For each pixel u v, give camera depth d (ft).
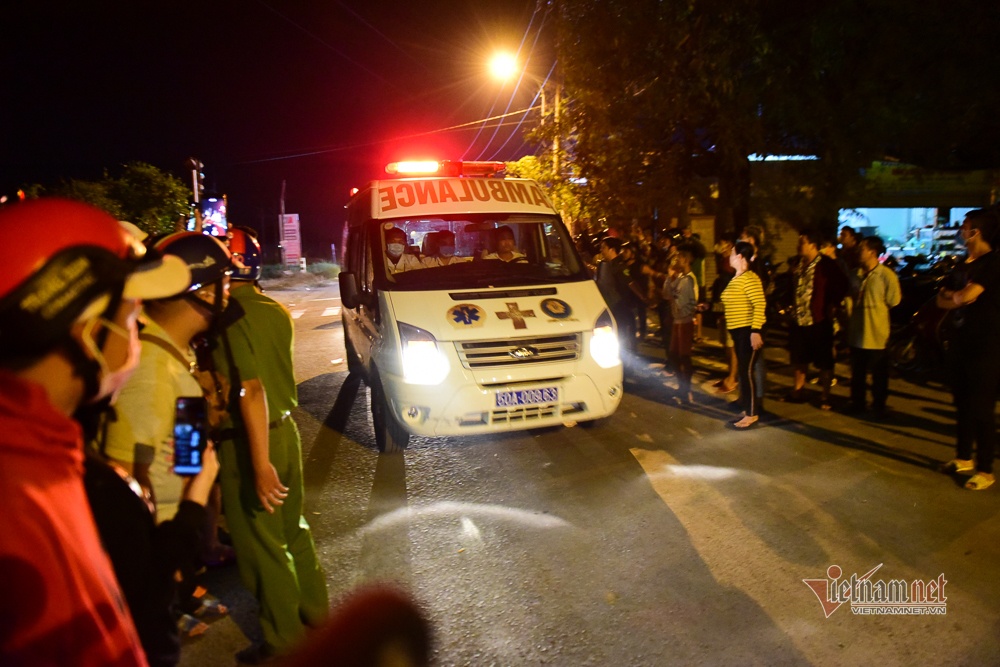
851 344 21.85
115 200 64.23
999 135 32.89
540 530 14.56
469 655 10.38
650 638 10.73
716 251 33.76
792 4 30.25
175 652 4.89
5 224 3.46
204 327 7.71
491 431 17.69
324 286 100.83
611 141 35.99
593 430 21.13
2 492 3.02
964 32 26.99
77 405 3.80
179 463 5.76
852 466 17.67
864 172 32.94
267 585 9.77
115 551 4.26
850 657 10.21
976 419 15.94
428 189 22.22
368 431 21.77
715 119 31.73
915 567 12.71
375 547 13.94
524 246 22.21
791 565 12.88
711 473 17.46
